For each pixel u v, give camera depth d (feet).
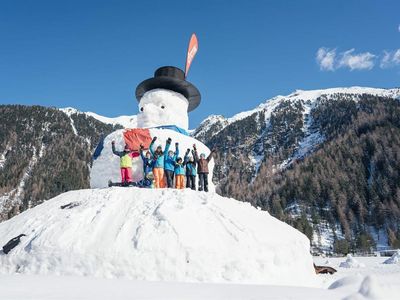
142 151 42.19
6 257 31.55
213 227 32.01
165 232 30.25
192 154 43.21
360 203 286.66
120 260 28.71
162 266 28.55
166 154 41.42
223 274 28.91
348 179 328.90
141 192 36.45
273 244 32.27
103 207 34.30
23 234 33.42
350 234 257.55
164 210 32.42
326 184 321.73
